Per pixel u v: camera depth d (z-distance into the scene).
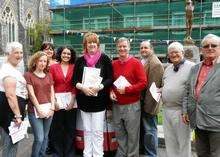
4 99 5.09
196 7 33.78
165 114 5.61
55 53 7.00
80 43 39.72
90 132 6.22
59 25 41.28
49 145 6.89
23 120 5.39
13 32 44.03
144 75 6.00
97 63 6.03
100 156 6.22
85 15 40.00
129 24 37.66
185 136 5.46
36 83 5.85
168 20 35.75
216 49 4.68
